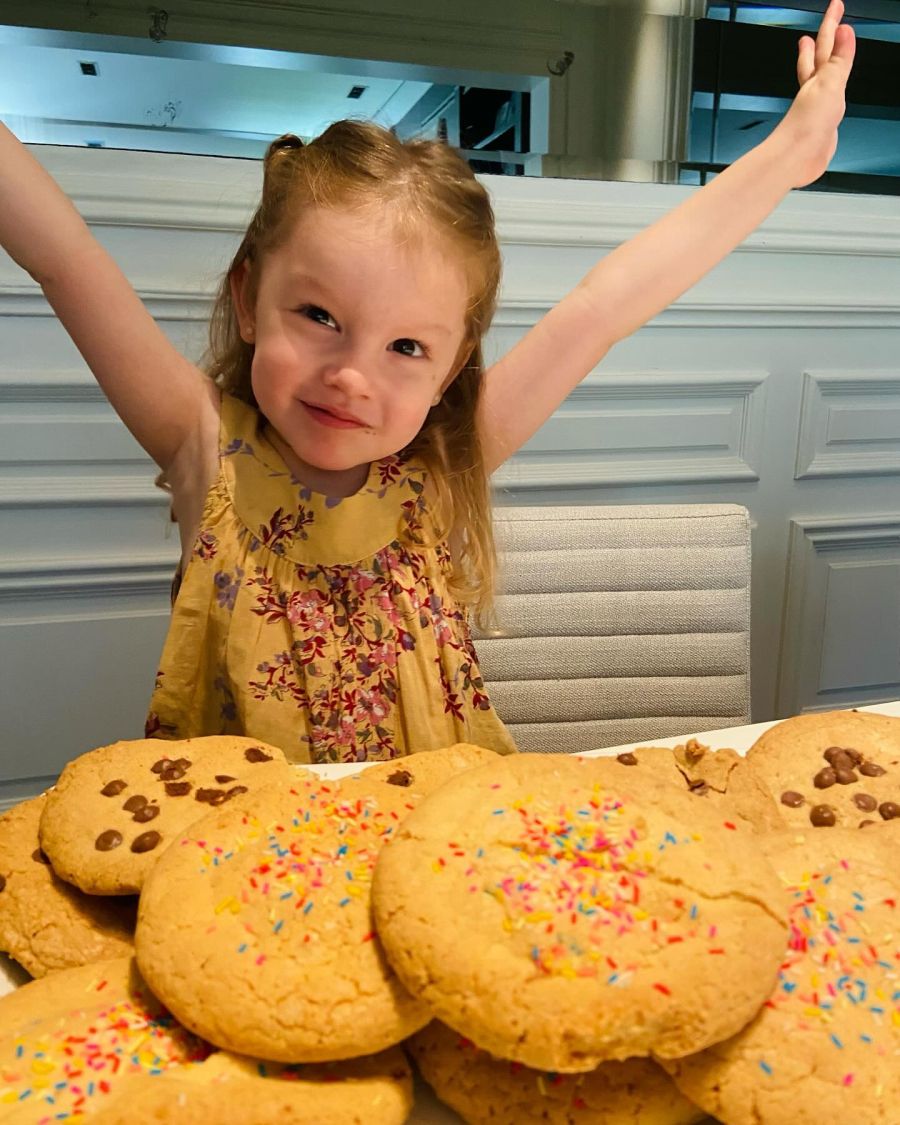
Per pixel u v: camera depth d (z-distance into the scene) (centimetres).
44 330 168
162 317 172
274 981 53
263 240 94
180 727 110
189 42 157
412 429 97
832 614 236
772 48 187
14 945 66
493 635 142
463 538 119
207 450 107
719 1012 49
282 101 166
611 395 202
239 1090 50
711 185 120
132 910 69
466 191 94
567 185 184
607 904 53
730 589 148
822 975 56
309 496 106
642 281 117
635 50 179
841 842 68
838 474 223
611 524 147
